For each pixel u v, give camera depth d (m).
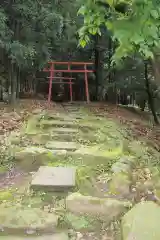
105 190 3.97
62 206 3.54
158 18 1.78
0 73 10.34
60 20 9.52
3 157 5.11
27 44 9.29
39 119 7.49
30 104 10.32
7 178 4.46
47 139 6.25
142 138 6.98
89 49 14.56
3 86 11.27
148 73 10.00
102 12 2.00
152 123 9.45
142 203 3.28
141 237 2.72
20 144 5.84
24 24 9.23
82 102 12.54
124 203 3.44
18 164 4.99
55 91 16.11
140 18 1.79
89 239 2.97
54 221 3.14
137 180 4.26
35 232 3.02
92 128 6.97
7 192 3.90
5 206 3.46
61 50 13.78
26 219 3.16
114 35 1.85
